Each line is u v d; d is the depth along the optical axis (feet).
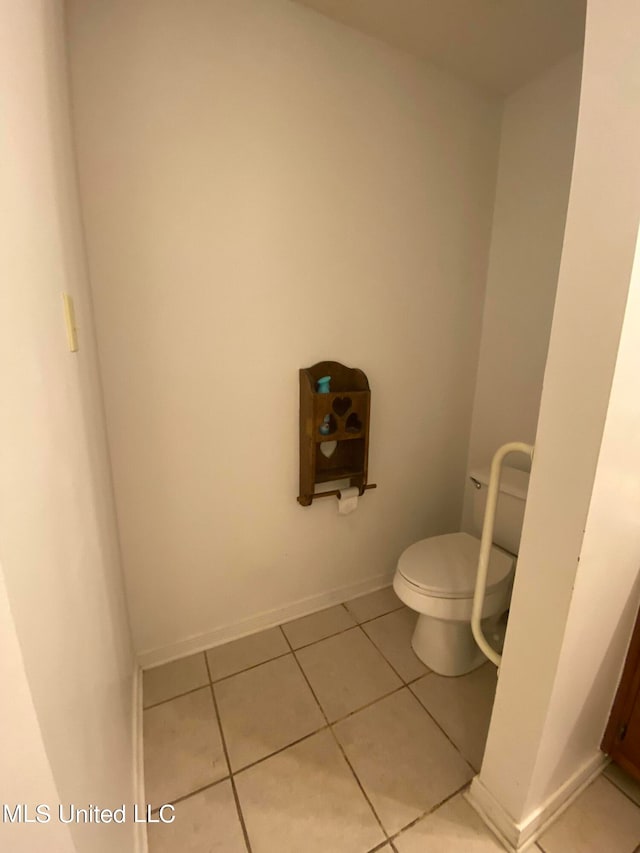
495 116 5.41
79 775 1.69
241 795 3.51
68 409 2.22
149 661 4.80
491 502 3.35
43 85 2.14
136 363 4.01
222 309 4.29
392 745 3.95
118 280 3.77
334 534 5.73
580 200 2.24
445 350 5.94
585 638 2.89
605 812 3.40
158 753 3.84
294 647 5.16
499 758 3.23
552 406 2.54
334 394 4.88
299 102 4.19
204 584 4.93
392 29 4.31
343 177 4.60
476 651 4.88
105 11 3.30
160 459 4.34
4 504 1.17
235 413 4.62
